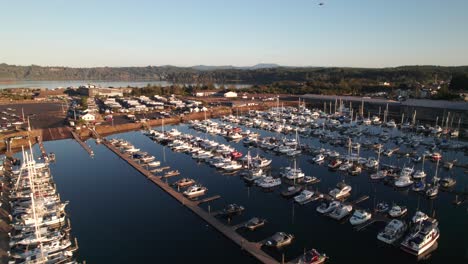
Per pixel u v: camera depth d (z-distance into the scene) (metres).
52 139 116.25
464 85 199.88
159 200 63.47
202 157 89.50
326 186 68.81
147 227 52.69
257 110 180.12
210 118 161.88
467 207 58.16
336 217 53.97
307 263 41.00
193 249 46.28
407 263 42.12
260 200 62.59
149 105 184.62
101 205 61.16
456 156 90.50
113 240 48.84
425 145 101.75
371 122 138.38
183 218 55.75
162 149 103.38
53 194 62.94
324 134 115.00
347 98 188.00
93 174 79.44
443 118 129.50
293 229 51.16
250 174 73.38
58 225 53.03
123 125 134.75
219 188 69.06
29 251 43.56
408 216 54.50
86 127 128.50
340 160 83.75
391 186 68.44
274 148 98.44
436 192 62.94
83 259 43.94
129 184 72.38
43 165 81.69
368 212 54.59
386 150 93.00
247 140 107.81
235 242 46.78
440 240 47.41
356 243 47.00
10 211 56.28
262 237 48.56
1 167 77.44
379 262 42.34
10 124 132.00
